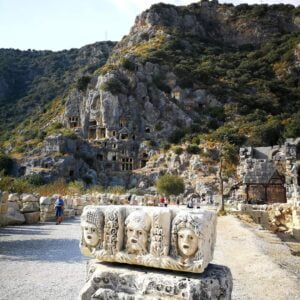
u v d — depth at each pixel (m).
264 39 184.38
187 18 187.38
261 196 57.84
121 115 121.81
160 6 184.62
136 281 5.70
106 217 6.25
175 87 130.75
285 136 102.31
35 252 13.34
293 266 13.22
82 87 134.88
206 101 129.00
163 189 71.75
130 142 116.44
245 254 14.44
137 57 140.25
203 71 140.12
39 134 129.62
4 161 106.25
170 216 5.87
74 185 56.59
